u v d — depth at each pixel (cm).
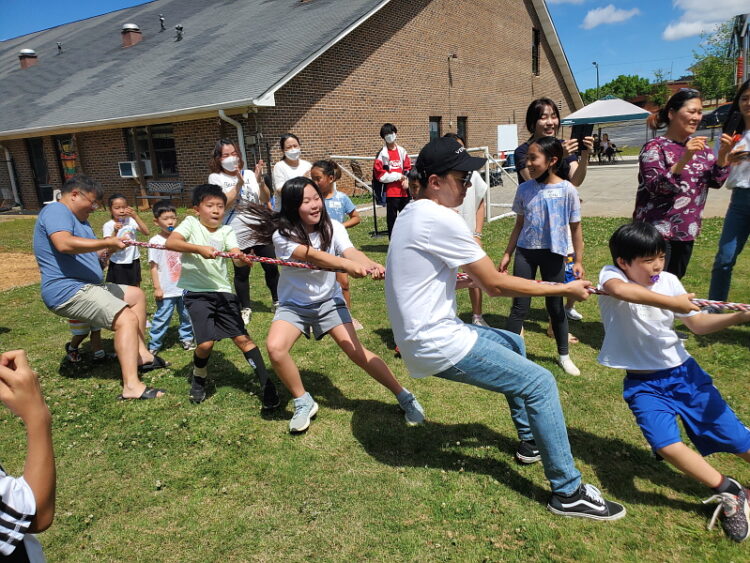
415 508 269
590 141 427
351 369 437
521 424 296
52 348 536
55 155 1908
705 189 401
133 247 564
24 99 2094
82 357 502
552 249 382
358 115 1677
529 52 2686
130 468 317
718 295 457
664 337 257
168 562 244
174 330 574
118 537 261
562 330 403
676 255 413
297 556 243
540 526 253
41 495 134
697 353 422
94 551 252
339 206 505
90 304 403
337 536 253
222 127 1430
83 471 316
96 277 424
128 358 409
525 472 295
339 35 1477
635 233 251
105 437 350
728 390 363
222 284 385
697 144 356
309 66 1497
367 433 340
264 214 344
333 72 1574
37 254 406
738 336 449
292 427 340
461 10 2139
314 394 396
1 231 1442
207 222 400
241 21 1939
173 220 475
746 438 250
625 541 241
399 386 347
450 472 296
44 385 443
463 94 2198
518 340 288
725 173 393
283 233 328
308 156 1523
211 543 254
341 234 356
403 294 257
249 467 311
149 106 1473
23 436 365
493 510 265
